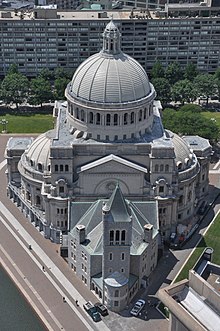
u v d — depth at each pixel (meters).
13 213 192.38
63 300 152.25
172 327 119.19
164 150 167.25
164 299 113.94
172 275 163.12
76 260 159.88
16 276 161.25
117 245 144.12
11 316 148.12
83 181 170.00
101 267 153.88
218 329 108.50
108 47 173.00
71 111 176.88
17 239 178.00
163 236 180.38
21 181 189.88
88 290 156.38
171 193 173.88
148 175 172.88
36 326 145.25
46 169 177.62
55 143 169.25
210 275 125.81
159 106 199.75
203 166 199.12
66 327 143.62
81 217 163.75
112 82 169.12
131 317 147.50
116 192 140.12
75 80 176.62
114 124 170.75
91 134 173.00
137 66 177.62
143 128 176.25
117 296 147.00
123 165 167.50
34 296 153.75
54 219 175.00
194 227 185.50
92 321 145.62
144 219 164.62
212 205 199.38
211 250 151.38
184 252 173.38
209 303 114.12
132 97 170.50
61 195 171.62
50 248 174.25
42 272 163.12
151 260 161.62
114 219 140.12
